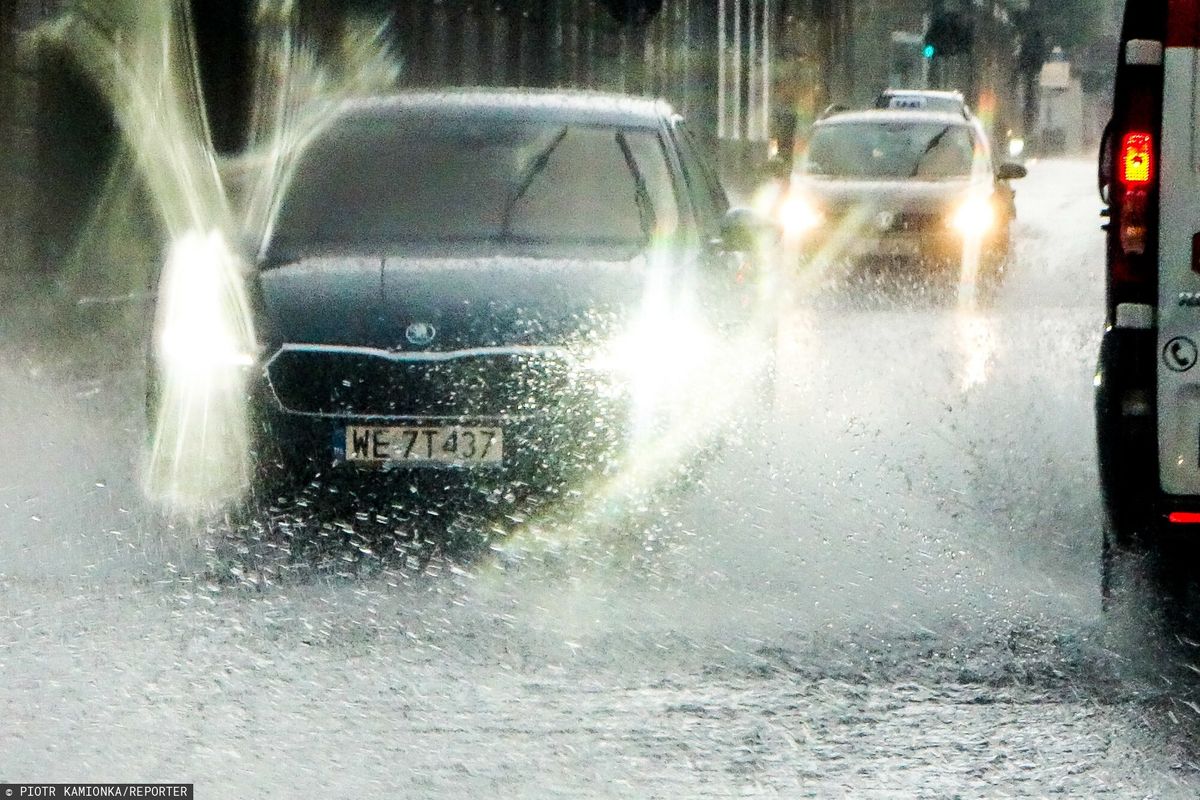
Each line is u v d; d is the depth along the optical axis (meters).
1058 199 142.00
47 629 22.19
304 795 16.95
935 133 72.75
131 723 18.89
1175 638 22.42
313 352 26.67
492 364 26.61
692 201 30.98
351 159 31.17
